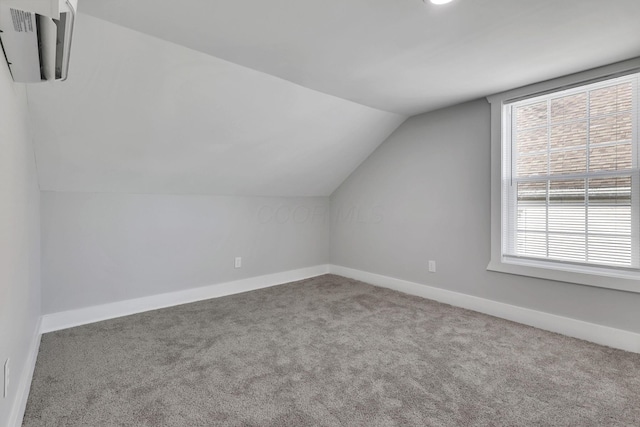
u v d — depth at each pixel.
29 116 2.06
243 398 1.77
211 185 3.48
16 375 1.51
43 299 2.66
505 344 2.42
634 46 2.07
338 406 1.71
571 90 2.58
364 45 2.04
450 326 2.77
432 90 2.85
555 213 2.71
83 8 1.65
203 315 3.04
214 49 2.09
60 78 1.44
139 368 2.07
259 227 4.03
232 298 3.58
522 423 1.58
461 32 1.90
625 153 2.36
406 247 3.78
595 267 2.51
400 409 1.68
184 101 2.42
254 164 3.42
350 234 4.45
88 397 1.76
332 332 2.64
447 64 2.33
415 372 2.04
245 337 2.54
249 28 1.85
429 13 1.70
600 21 1.77
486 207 3.08
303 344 2.43
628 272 2.37
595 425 1.56
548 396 1.79
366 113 3.36
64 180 2.67
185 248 3.44
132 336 2.55
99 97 2.15
